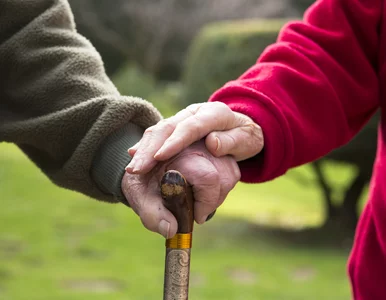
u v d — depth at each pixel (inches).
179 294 44.3
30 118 54.4
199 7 493.7
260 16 481.7
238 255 260.8
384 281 56.5
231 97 53.8
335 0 58.9
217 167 47.8
